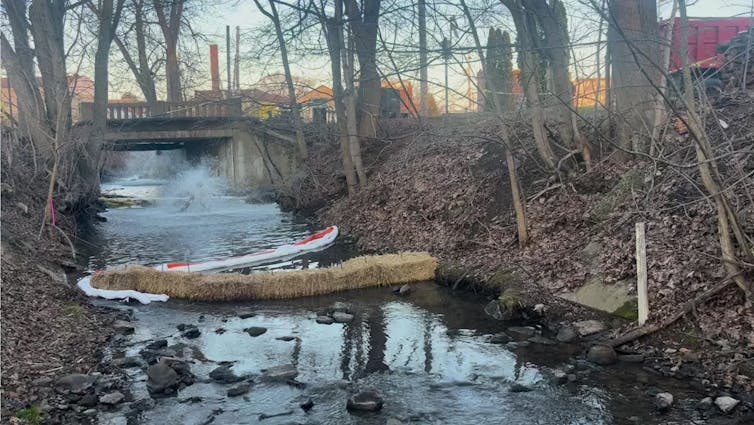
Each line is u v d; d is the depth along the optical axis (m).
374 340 9.00
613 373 7.46
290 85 22.55
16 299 9.21
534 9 12.55
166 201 29.33
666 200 10.25
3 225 13.20
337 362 8.12
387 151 22.88
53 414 6.29
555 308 9.75
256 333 9.28
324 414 6.57
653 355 7.79
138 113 31.25
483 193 15.09
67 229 17.64
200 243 17.70
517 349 8.46
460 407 6.70
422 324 9.77
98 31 23.58
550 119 14.65
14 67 19.27
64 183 20.44
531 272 11.09
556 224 12.25
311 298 11.50
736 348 7.29
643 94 11.80
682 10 8.15
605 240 10.55
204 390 7.20
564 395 6.91
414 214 16.66
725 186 8.48
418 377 7.57
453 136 18.78
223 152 32.59
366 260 12.80
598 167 12.91
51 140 18.47
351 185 21.16
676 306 8.30
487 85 13.98
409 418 6.45
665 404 6.43
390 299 11.36
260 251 16.05
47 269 11.99
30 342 7.99
